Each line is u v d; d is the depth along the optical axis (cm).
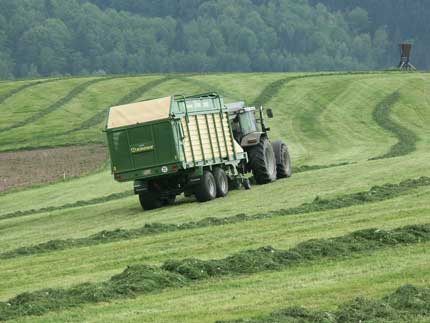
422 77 17312
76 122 15375
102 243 4944
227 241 4453
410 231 4075
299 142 11994
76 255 4588
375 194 5644
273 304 3025
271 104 15662
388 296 2952
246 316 2895
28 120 15762
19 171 10931
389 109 14362
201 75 19525
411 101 14950
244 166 7206
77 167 10938
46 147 13225
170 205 6600
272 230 4653
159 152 6341
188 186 6450
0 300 3566
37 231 5984
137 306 3198
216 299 3200
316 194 6138
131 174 6406
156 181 6475
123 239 4991
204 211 5878
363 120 13612
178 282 3538
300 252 3850
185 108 6475
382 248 3866
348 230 4394
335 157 9919
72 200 7981
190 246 4441
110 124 6444
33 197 8506
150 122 6338
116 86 18450
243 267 3691
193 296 3291
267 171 7181
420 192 5584
